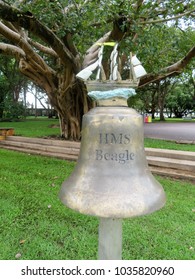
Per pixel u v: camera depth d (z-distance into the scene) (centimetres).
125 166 141
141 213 132
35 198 405
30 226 317
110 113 141
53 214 349
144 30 578
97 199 134
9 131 1021
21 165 624
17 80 2470
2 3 499
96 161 143
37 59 860
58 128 1498
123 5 522
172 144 879
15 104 2433
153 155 617
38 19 536
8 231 304
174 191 443
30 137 957
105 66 155
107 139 141
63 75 879
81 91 904
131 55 148
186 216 346
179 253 263
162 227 316
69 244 279
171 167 545
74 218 337
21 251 266
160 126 1941
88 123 146
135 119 144
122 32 577
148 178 148
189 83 2973
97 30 570
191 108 4109
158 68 886
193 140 992
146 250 268
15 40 712
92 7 518
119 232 158
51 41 627
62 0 509
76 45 735
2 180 499
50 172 559
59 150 754
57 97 945
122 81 139
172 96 3988
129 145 143
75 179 147
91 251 266
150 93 3105
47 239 288
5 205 378
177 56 936
